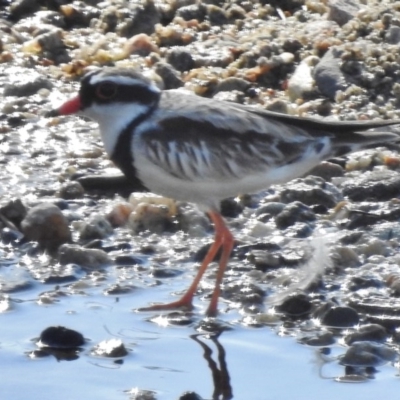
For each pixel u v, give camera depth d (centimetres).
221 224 1197
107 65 1862
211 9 2002
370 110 1661
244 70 1800
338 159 1534
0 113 1700
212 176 1159
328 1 1980
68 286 1233
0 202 1427
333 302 1164
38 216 1325
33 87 1770
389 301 1157
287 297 1159
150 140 1148
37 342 1114
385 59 1739
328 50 1795
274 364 1066
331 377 1038
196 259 1297
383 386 1018
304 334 1112
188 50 1861
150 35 1967
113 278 1251
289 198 1434
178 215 1391
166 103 1170
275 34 1908
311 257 1263
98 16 2031
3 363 1080
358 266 1257
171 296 1211
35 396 1027
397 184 1452
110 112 1162
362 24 1859
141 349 1102
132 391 1030
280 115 1180
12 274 1257
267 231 1358
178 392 1028
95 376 1057
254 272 1248
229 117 1159
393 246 1310
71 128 1669
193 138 1148
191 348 1102
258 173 1170
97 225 1350
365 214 1373
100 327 1145
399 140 1195
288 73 1809
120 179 1475
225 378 1047
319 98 1719
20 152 1590
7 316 1167
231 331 1128
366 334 1091
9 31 1956
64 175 1512
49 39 1905
